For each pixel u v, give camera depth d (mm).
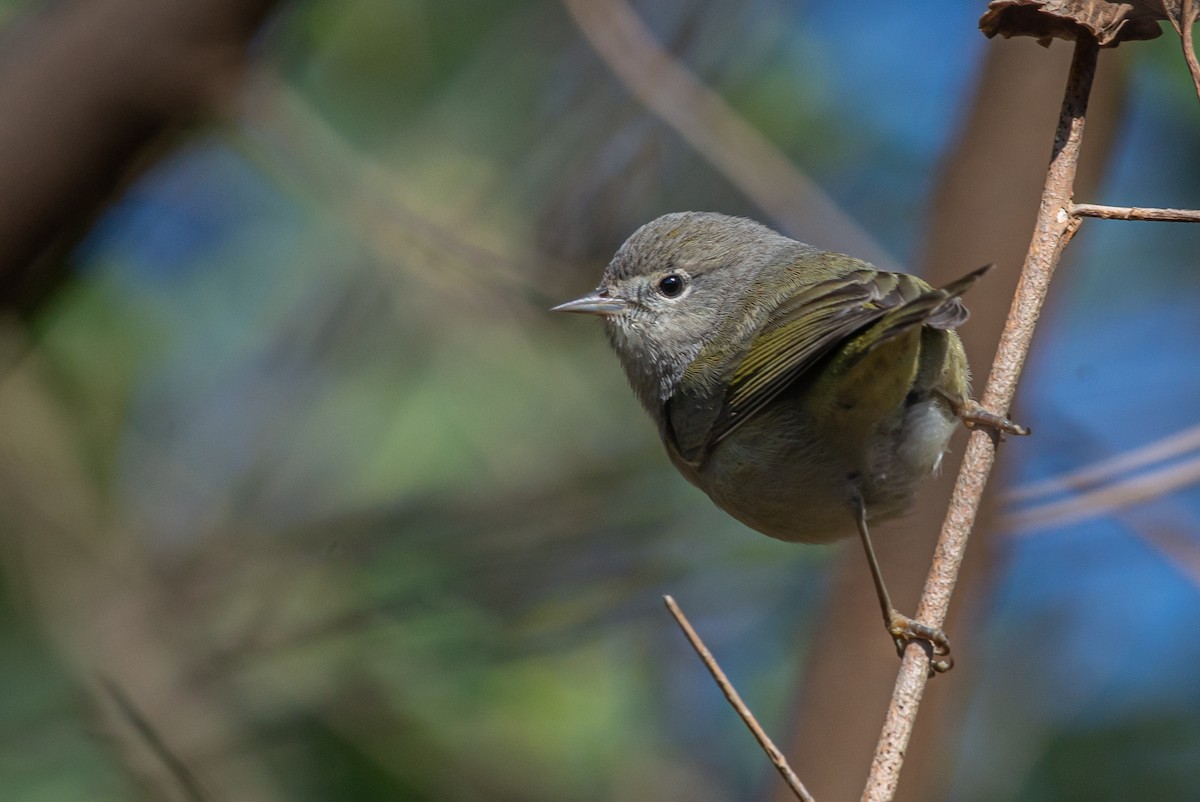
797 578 12859
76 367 12133
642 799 11703
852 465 7809
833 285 8148
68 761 10102
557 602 11961
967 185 9477
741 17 12922
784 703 12453
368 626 11297
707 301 9359
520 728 11148
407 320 12812
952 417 7734
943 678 9023
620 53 10617
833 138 13516
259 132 10305
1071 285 12062
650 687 12430
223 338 13094
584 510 12281
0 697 10312
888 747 5793
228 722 10633
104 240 10797
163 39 7285
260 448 12648
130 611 11141
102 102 7305
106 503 11742
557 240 11852
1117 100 9562
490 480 12383
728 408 8539
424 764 10812
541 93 12477
